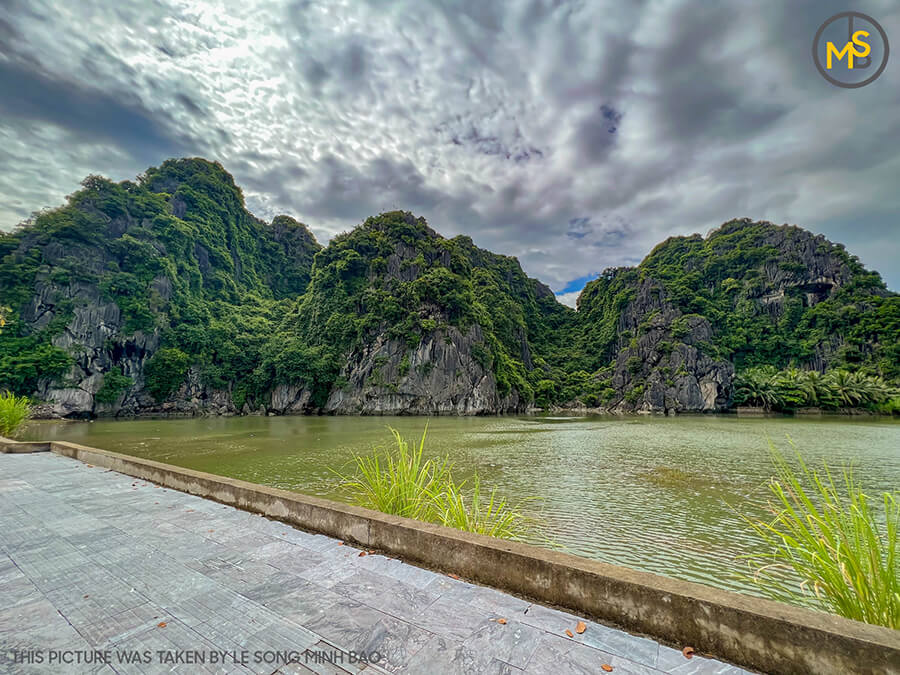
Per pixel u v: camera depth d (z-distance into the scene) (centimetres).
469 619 232
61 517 407
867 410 6888
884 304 8088
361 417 6172
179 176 9631
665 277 10931
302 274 11756
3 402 1223
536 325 12756
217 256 9075
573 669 188
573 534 1080
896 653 169
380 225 9162
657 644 212
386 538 330
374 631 216
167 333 6606
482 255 13000
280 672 182
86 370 5716
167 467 543
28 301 5684
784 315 9212
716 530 1112
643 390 8256
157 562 302
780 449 2658
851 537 292
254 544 343
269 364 6900
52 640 204
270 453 2419
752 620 199
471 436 3469
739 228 11631
